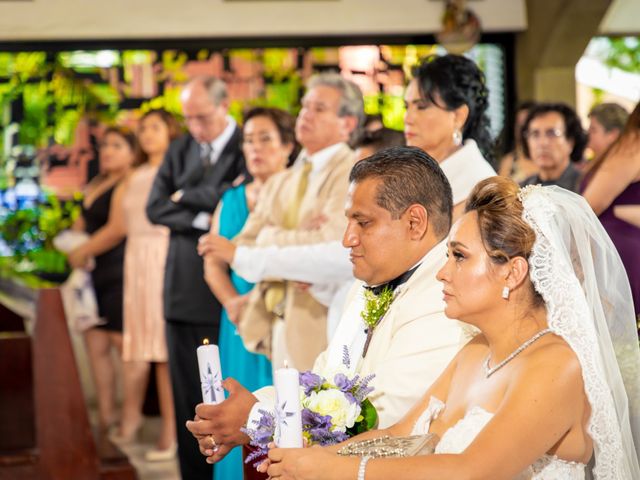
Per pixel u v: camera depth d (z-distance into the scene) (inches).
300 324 182.5
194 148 260.1
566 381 90.7
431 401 104.3
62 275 340.2
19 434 196.4
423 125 147.2
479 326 97.5
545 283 93.5
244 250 186.9
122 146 312.7
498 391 94.1
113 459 201.8
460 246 95.9
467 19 310.3
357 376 107.9
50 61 338.0
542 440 89.5
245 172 249.1
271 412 107.3
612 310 105.8
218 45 323.9
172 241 248.8
